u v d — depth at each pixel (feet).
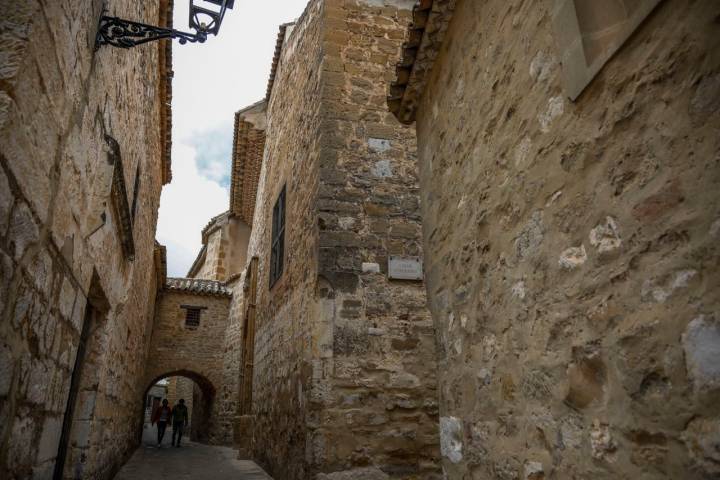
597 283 5.59
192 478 25.71
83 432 15.29
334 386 17.51
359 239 19.47
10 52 5.91
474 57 9.70
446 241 10.62
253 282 40.27
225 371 52.08
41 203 7.39
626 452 5.01
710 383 4.07
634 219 5.07
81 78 8.87
